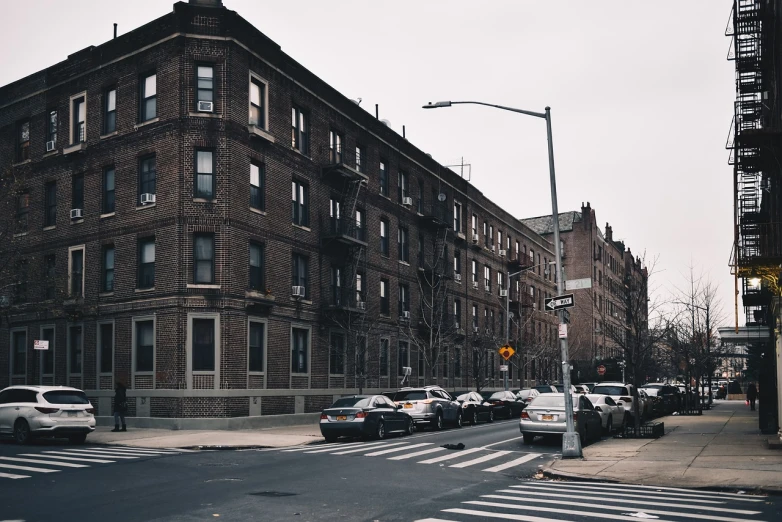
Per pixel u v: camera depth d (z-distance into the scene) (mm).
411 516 10719
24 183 30203
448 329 46750
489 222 58844
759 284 25703
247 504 11766
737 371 107875
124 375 30156
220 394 28594
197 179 29500
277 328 32000
